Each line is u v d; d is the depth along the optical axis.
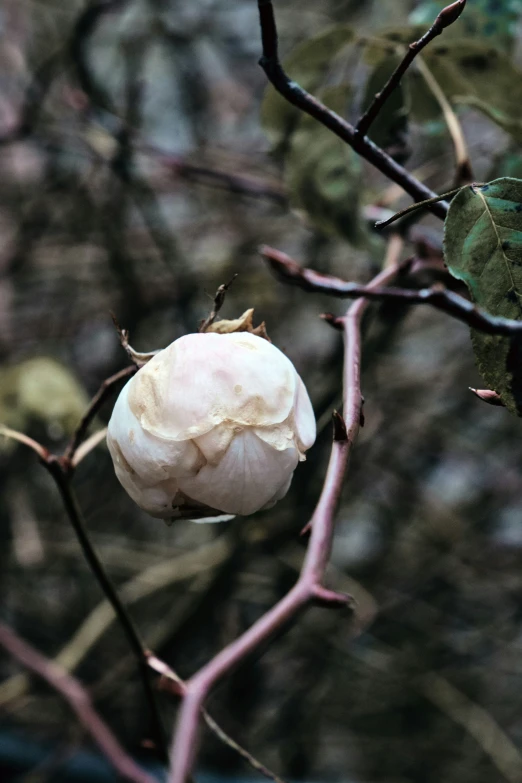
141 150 1.07
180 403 0.51
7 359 1.37
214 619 1.29
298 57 0.72
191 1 1.47
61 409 0.94
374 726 1.42
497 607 1.46
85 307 1.46
